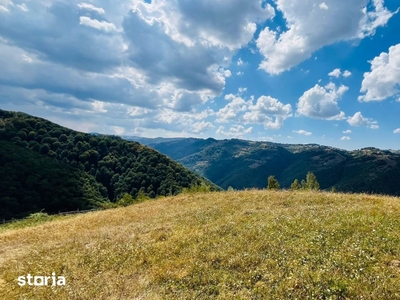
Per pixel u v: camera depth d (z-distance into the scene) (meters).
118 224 19.89
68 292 9.79
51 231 20.84
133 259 11.86
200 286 8.97
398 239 10.15
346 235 11.08
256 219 14.82
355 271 8.44
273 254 10.24
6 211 68.75
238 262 10.01
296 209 16.05
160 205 25.77
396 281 7.70
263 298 7.83
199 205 21.64
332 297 7.40
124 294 9.22
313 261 9.32
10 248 16.97
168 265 10.73
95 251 13.42
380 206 15.34
